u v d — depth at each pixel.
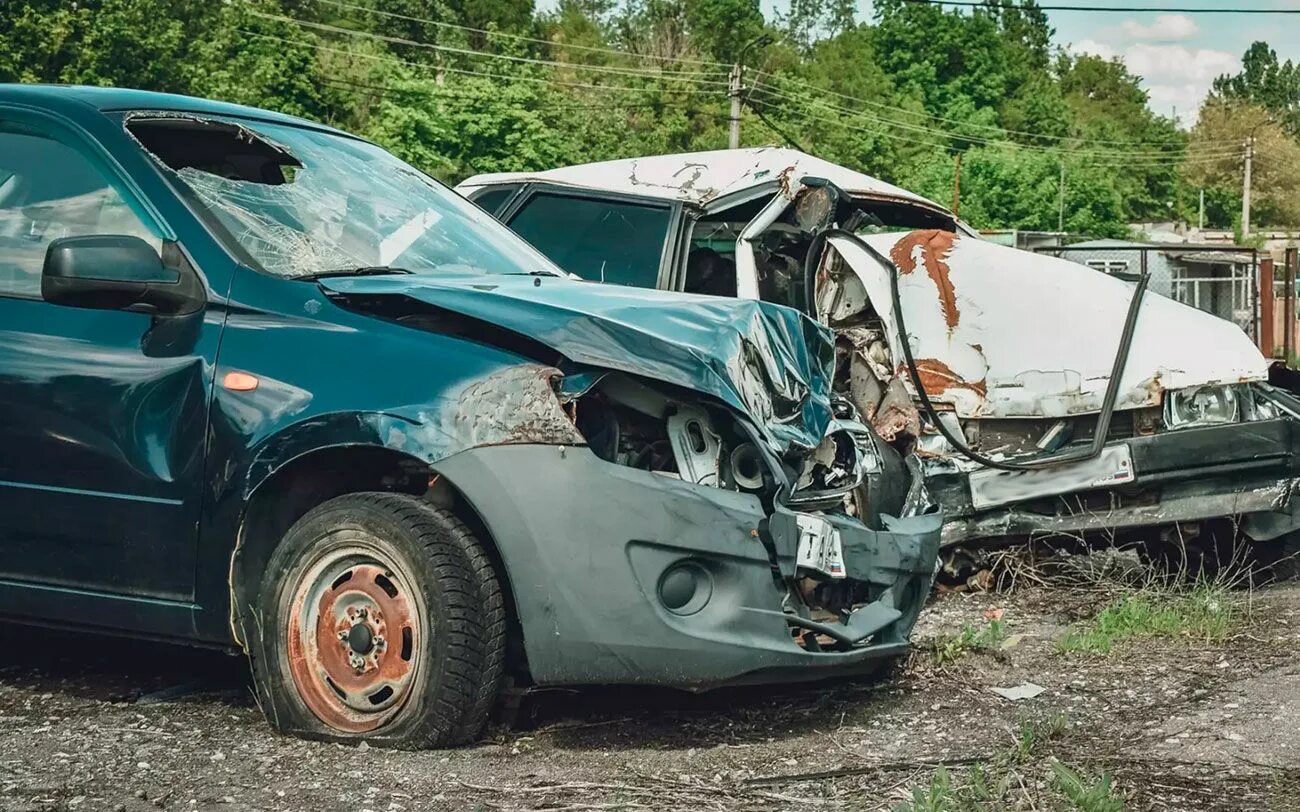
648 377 3.94
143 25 39.38
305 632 4.06
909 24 89.38
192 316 4.23
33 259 4.49
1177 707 4.60
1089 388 6.41
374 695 4.00
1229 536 6.84
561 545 3.82
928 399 6.42
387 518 3.94
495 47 64.62
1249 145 100.81
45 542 4.34
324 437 3.94
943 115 86.94
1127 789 3.74
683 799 3.60
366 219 4.82
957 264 6.72
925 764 3.94
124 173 4.46
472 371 3.93
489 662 3.91
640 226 7.09
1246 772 3.89
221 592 4.12
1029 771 3.89
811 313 6.54
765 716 4.44
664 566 3.88
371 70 51.47
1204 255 17.80
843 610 4.36
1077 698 4.73
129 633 4.31
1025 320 6.56
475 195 7.73
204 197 4.45
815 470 4.48
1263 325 25.27
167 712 4.37
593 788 3.67
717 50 89.19
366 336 4.07
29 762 3.84
